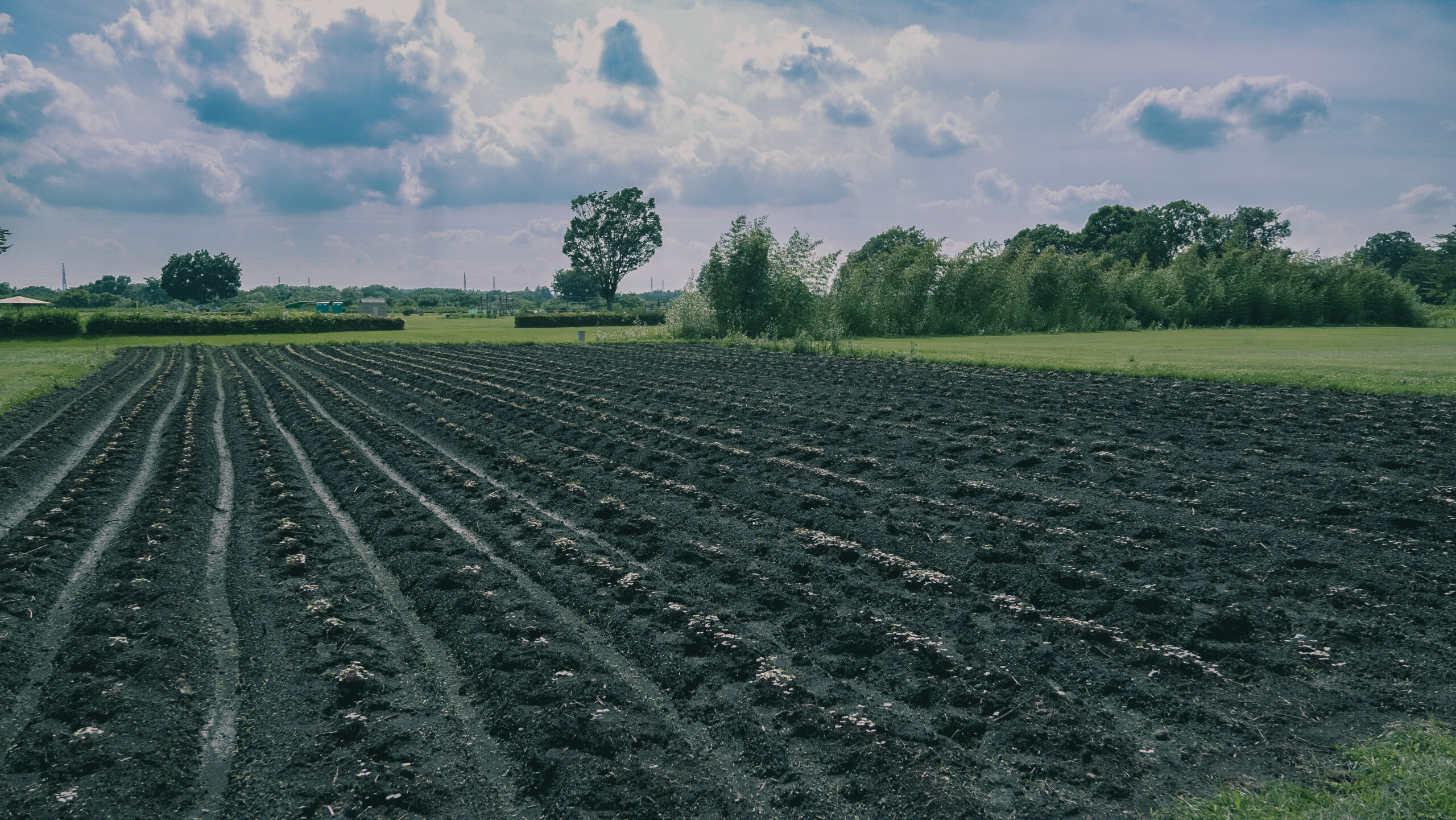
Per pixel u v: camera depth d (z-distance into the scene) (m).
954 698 5.01
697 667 5.47
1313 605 6.28
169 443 13.58
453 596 6.70
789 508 9.26
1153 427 13.51
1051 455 11.38
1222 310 58.00
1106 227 94.06
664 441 13.34
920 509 9.04
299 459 12.91
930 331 47.69
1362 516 8.27
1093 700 5.03
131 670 5.37
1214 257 61.72
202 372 27.34
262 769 4.32
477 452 13.00
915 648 5.64
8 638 5.93
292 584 7.10
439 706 5.07
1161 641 5.75
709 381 21.39
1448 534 7.62
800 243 41.97
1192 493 9.38
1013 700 4.97
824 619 6.19
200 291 125.38
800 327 41.53
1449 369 20.42
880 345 36.25
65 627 6.29
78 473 11.55
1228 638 5.77
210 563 7.78
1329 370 20.45
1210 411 14.81
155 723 4.71
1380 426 13.02
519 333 54.88
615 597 6.79
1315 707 4.81
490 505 9.75
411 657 5.75
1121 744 4.45
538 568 7.48
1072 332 50.31
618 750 4.47
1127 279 56.22
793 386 19.95
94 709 4.81
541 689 5.11
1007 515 8.86
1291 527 8.09
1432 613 6.02
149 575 7.20
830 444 12.92
